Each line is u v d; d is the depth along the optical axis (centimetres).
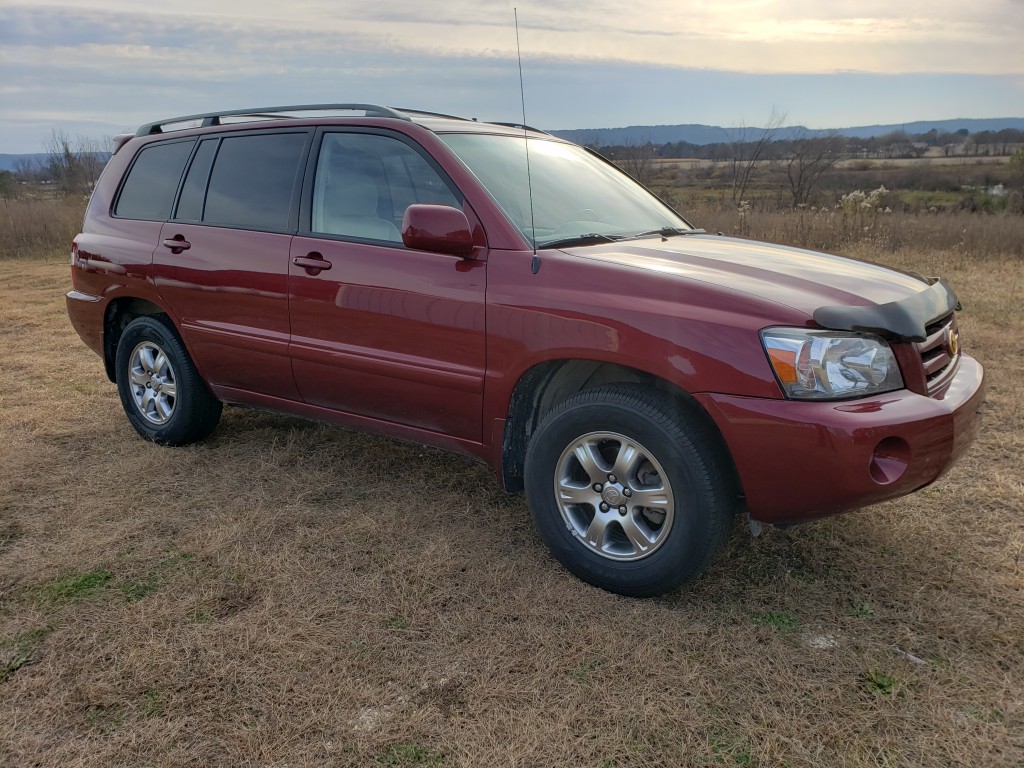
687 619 264
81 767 197
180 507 349
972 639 252
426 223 284
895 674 234
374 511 347
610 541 281
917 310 260
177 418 415
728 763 200
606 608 270
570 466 284
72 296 457
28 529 329
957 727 212
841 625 261
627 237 332
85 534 323
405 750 204
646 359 255
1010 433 439
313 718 215
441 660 242
